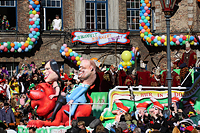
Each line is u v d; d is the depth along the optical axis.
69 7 29.70
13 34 28.56
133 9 30.97
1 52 28.03
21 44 28.00
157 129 18.31
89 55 28.67
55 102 20.03
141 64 22.36
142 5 29.95
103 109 20.95
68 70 29.11
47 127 19.47
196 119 19.92
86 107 20.34
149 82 22.02
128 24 31.00
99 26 30.39
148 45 30.14
